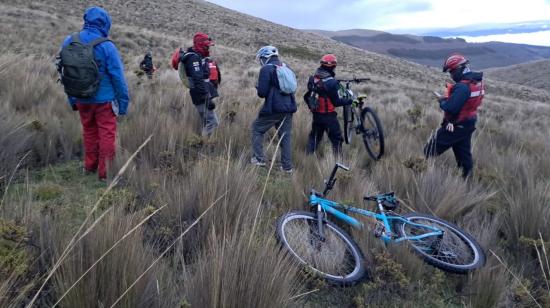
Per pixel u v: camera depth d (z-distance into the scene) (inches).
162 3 2869.1
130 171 164.4
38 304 89.7
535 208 157.6
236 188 139.0
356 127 249.4
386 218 143.1
